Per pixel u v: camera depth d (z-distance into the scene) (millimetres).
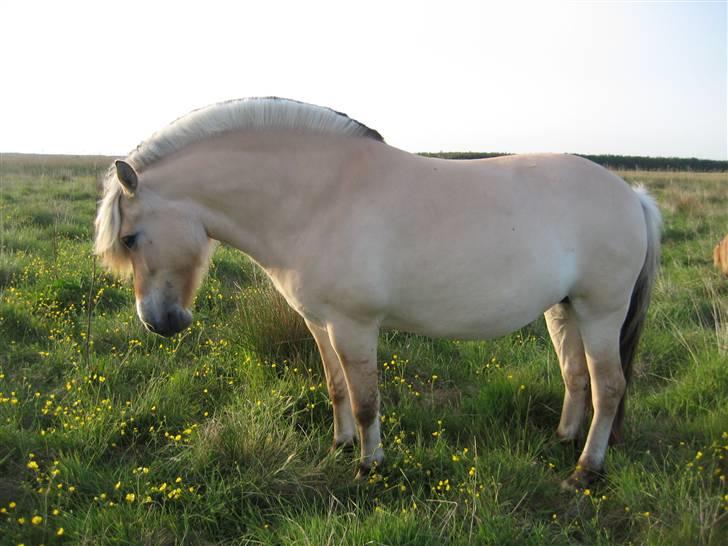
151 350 4027
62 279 4957
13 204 9711
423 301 2516
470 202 2467
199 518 2340
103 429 2912
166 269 2512
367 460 2729
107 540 2135
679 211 11258
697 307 4988
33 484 2543
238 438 2703
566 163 2697
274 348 3822
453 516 2289
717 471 2578
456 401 3625
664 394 3549
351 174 2443
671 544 2174
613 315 2758
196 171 2465
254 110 2504
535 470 2736
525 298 2557
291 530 2197
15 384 3422
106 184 2521
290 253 2510
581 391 3090
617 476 2680
